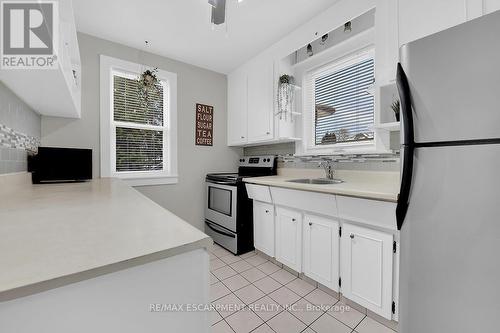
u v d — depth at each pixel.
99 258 0.44
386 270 1.35
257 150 3.18
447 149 0.86
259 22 2.03
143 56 2.54
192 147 2.93
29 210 0.83
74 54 1.62
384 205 1.31
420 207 0.94
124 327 0.48
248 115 2.80
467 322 0.84
